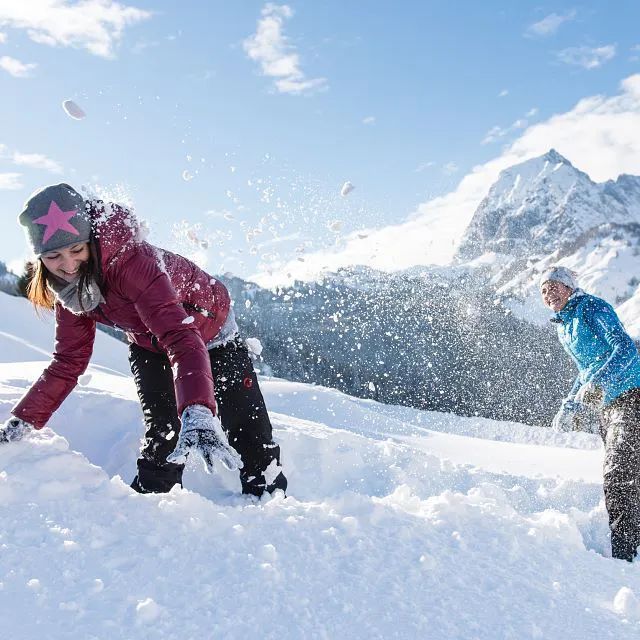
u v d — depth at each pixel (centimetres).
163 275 217
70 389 247
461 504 234
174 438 266
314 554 179
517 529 228
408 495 256
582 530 358
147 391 266
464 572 186
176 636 137
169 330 208
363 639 147
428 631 153
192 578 159
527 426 953
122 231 212
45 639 131
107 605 144
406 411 962
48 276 223
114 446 361
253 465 286
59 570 155
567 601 181
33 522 175
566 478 436
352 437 425
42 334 1648
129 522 181
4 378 453
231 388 278
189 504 193
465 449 617
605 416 343
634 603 182
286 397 763
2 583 147
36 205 204
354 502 219
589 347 359
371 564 179
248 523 190
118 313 230
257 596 155
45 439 228
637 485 321
